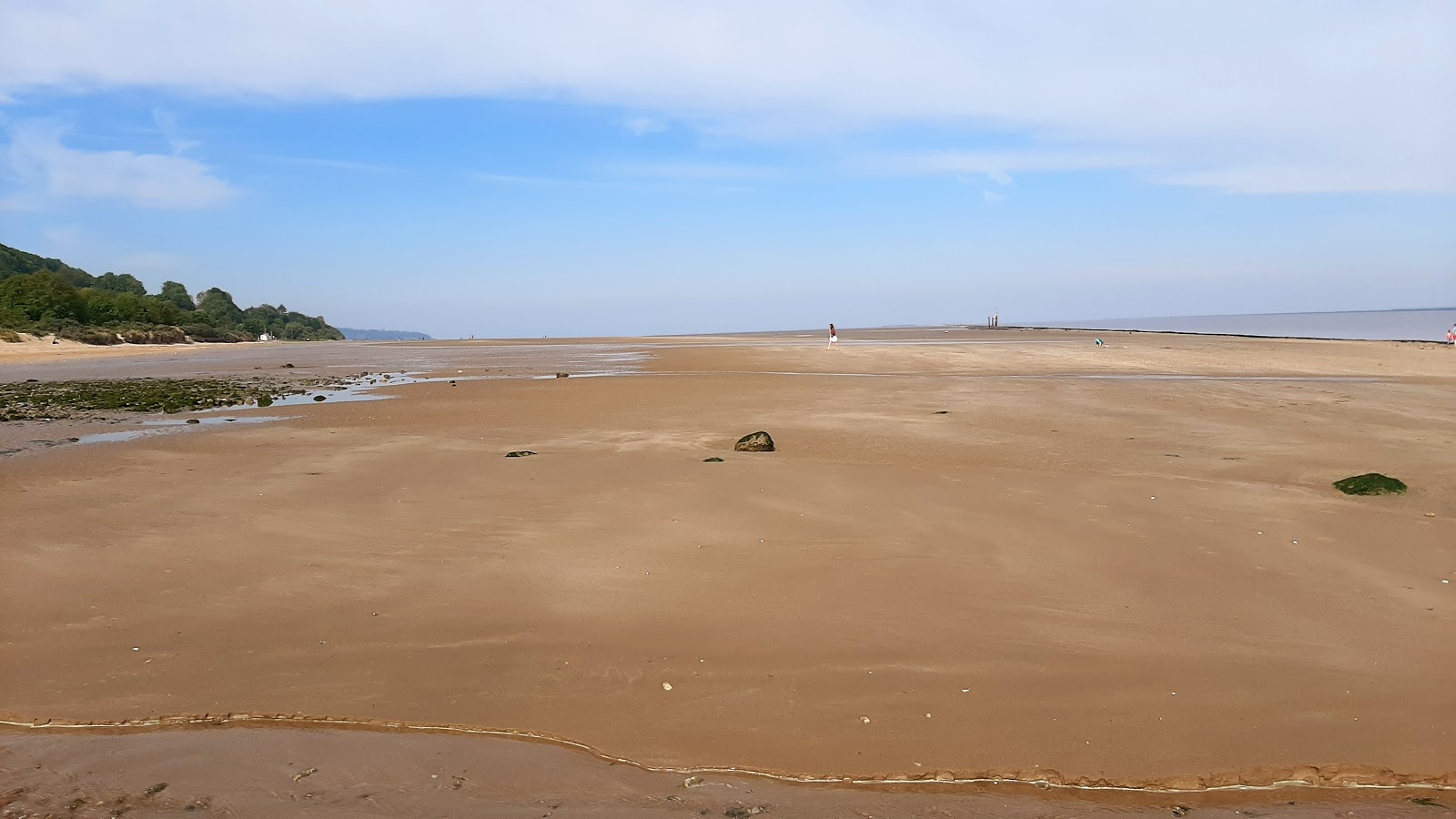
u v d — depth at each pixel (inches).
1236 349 1552.7
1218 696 216.1
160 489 436.1
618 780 181.5
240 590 286.2
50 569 306.0
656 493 415.5
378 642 247.1
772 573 300.8
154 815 162.4
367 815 163.8
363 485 442.6
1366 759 189.5
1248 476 467.2
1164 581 295.1
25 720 206.1
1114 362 1318.9
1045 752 192.7
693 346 2112.5
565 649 242.1
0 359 1860.2
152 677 226.5
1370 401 785.6
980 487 426.0
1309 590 287.1
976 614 265.4
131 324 3211.1
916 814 168.1
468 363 1581.0
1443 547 331.0
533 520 370.9
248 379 1246.3
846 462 497.4
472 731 202.4
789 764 187.9
